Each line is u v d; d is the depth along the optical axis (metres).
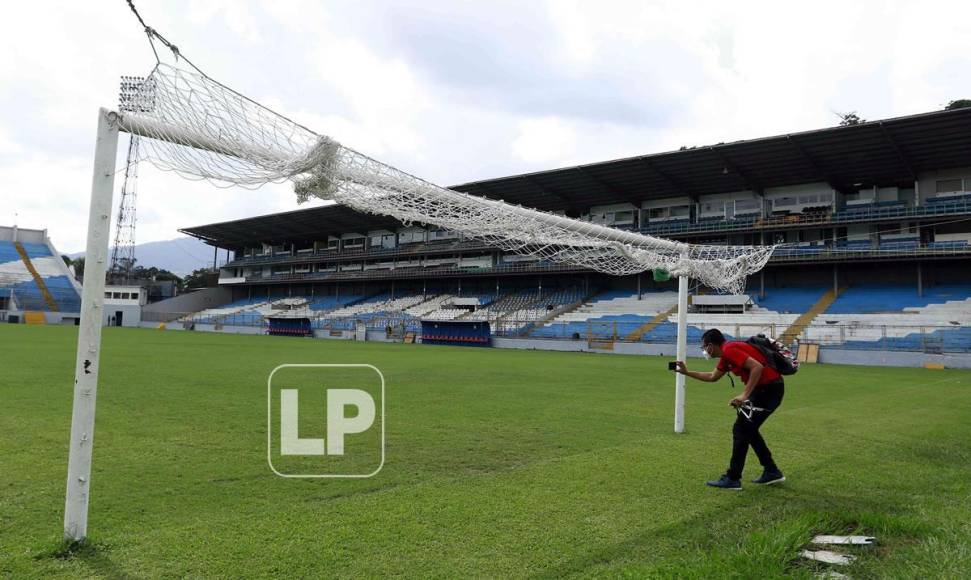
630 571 3.54
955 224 34.88
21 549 3.81
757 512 4.81
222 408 9.74
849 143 31.50
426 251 52.03
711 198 41.69
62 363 16.45
